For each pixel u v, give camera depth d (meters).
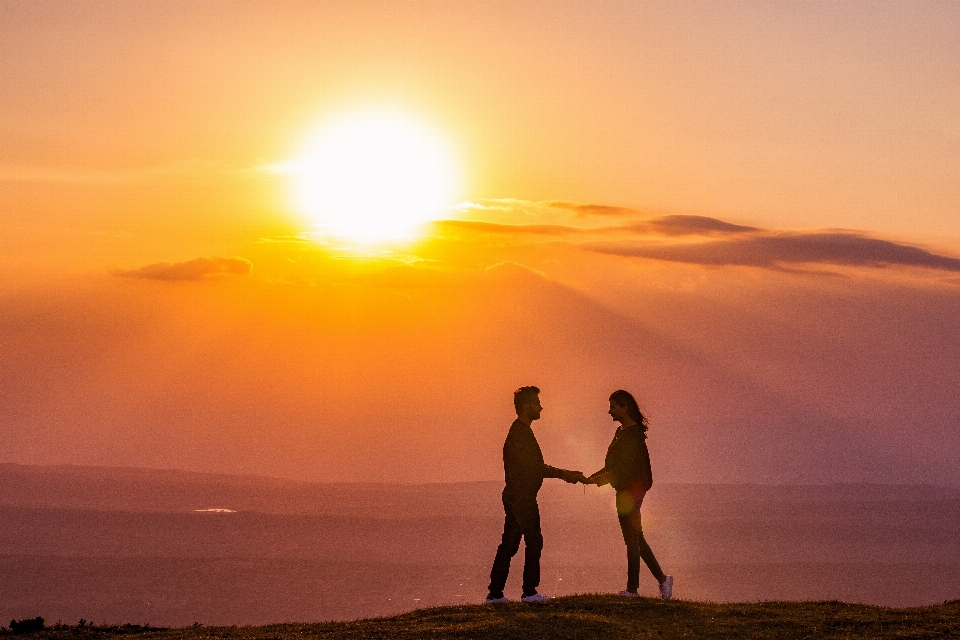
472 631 16.48
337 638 16.72
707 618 17.64
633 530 19.66
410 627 17.14
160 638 18.62
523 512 18.78
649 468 19.69
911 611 18.59
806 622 17.41
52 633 19.94
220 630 19.23
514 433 18.92
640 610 18.08
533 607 18.22
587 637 16.20
